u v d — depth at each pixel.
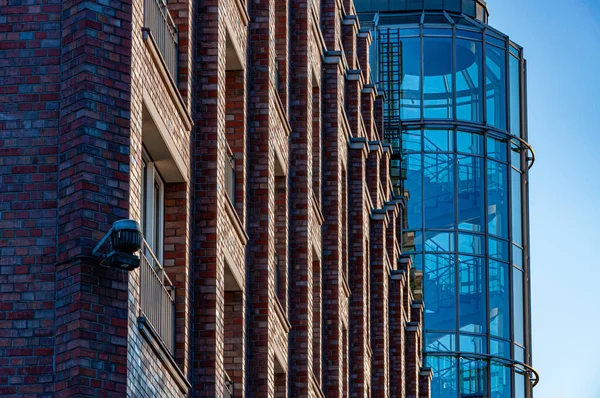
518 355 90.50
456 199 89.56
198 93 32.09
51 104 24.52
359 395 56.53
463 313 88.31
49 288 23.73
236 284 35.50
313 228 46.94
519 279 91.88
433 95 90.38
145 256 27.66
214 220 31.38
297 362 43.69
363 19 92.38
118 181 24.42
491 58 92.31
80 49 24.58
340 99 52.81
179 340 29.44
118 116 24.69
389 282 68.38
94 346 23.38
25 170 24.23
